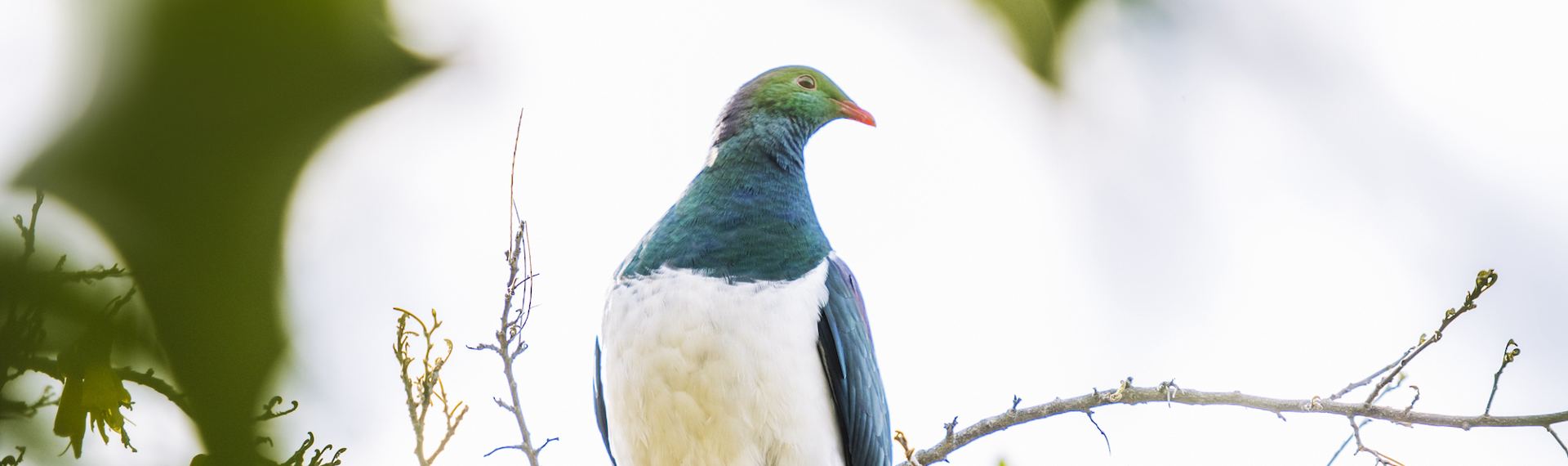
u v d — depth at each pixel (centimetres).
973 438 781
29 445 407
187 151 327
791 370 751
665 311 752
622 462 801
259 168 330
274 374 393
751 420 745
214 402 386
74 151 322
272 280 362
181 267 352
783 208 825
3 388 380
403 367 587
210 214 335
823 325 784
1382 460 685
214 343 374
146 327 369
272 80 324
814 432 763
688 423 752
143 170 328
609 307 786
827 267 809
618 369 767
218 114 323
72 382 382
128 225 335
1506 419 654
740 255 779
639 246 816
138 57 321
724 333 744
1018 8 414
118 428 395
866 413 812
